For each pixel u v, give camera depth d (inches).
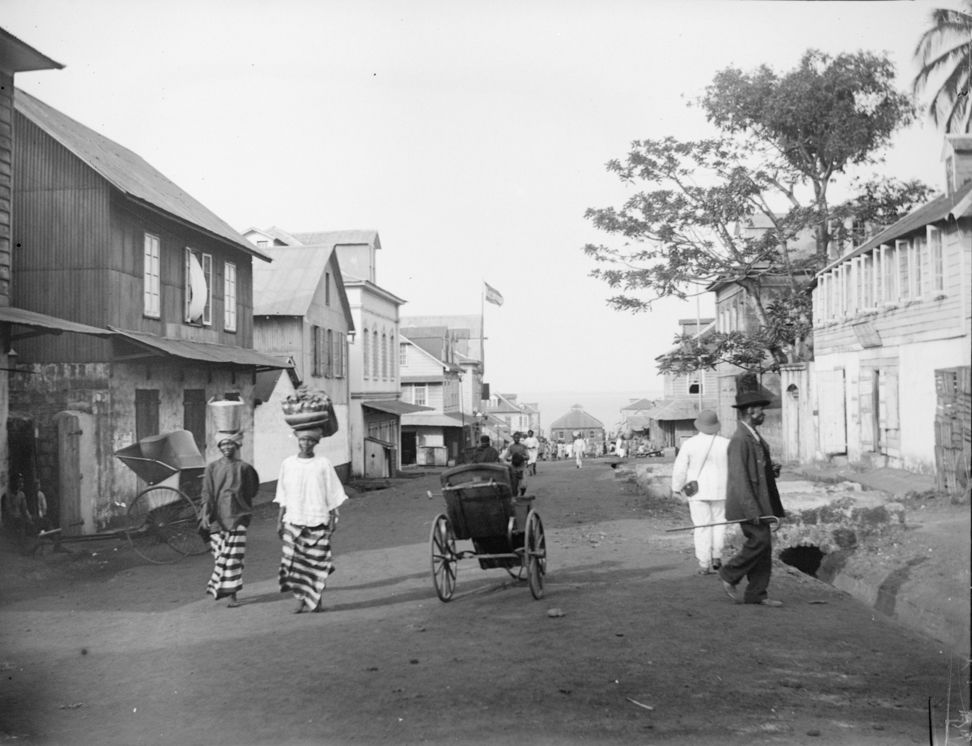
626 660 260.5
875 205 1005.2
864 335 895.7
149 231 742.5
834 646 276.4
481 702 224.8
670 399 2591.0
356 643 290.2
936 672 247.6
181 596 394.0
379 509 821.9
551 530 603.2
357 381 1536.7
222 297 900.0
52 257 672.4
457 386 2635.3
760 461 342.6
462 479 364.8
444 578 366.6
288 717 217.9
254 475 378.0
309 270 1267.2
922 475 705.6
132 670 265.9
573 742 197.0
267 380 1067.9
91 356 666.2
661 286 1081.4
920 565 388.5
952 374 578.2
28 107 677.3
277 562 498.0
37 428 574.2
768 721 209.3
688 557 466.6
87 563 495.8
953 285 698.2
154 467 531.8
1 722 219.6
